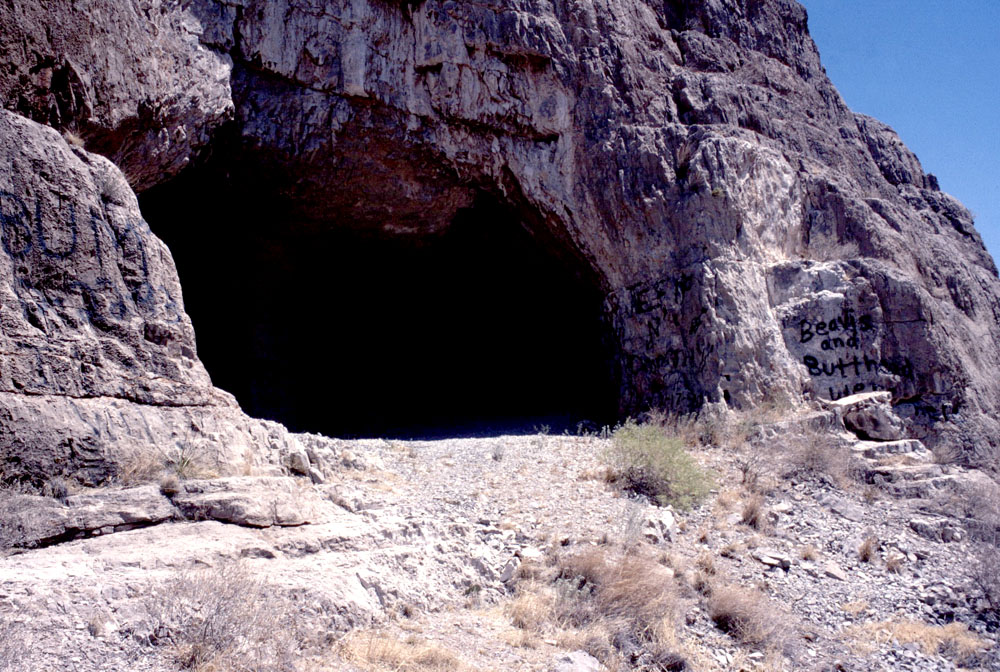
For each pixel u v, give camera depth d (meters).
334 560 7.02
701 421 13.79
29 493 6.63
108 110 9.41
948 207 21.06
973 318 17.62
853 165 19.00
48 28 8.30
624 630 7.22
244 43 13.53
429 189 15.73
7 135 7.58
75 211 7.89
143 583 5.46
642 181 15.40
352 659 5.57
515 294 19.47
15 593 4.93
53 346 7.35
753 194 15.58
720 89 16.78
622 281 15.72
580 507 10.07
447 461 11.90
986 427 14.89
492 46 15.14
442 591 7.34
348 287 18.75
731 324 14.34
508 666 6.09
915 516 11.54
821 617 8.69
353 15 14.30
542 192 15.53
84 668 4.51
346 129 14.47
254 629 5.32
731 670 7.19
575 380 19.28
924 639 8.47
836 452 12.96
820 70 20.61
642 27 17.02
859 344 14.91
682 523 10.31
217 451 8.22
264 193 15.07
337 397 19.03
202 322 16.70
